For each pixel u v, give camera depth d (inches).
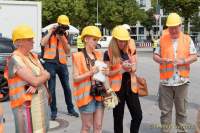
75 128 327.9
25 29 196.9
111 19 2297.0
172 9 1387.8
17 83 196.7
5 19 795.4
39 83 197.2
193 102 430.6
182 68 270.2
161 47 272.4
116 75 255.8
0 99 413.7
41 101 200.5
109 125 337.4
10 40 468.1
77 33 1449.3
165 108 278.2
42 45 346.9
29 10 805.9
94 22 2300.7
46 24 2130.9
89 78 232.2
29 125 197.3
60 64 352.2
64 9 2078.0
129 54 257.9
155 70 789.9
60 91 521.0
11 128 327.3
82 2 2155.5
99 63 232.1
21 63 195.5
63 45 351.3
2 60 439.8
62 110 397.4
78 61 232.2
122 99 259.4
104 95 233.0
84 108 232.2
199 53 1147.3
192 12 1407.5
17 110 197.9
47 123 204.7
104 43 1756.9
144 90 263.3
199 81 609.9
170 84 270.2
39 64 204.5
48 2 2049.7
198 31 2033.7
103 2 2300.7
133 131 264.2
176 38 269.1
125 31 250.8
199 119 211.6
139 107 261.4
